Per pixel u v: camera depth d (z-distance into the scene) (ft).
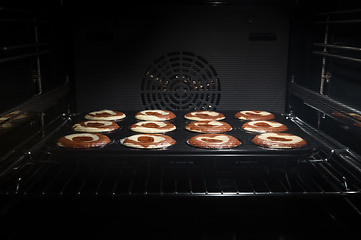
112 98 2.09
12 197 1.39
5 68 1.51
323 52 1.80
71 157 1.53
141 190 1.58
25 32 1.72
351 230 1.44
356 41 1.54
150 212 1.70
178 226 1.61
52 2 1.89
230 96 2.12
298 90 1.93
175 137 1.74
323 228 1.56
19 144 1.61
